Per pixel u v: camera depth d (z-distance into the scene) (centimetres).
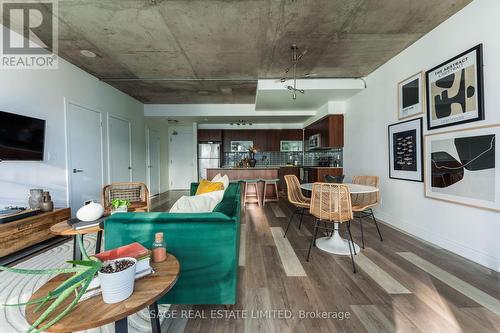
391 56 329
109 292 81
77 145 351
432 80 262
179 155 802
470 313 150
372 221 367
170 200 587
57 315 75
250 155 664
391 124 338
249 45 293
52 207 265
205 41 283
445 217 251
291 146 751
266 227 346
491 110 203
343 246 260
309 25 250
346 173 486
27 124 262
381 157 365
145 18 237
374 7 222
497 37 198
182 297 146
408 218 308
